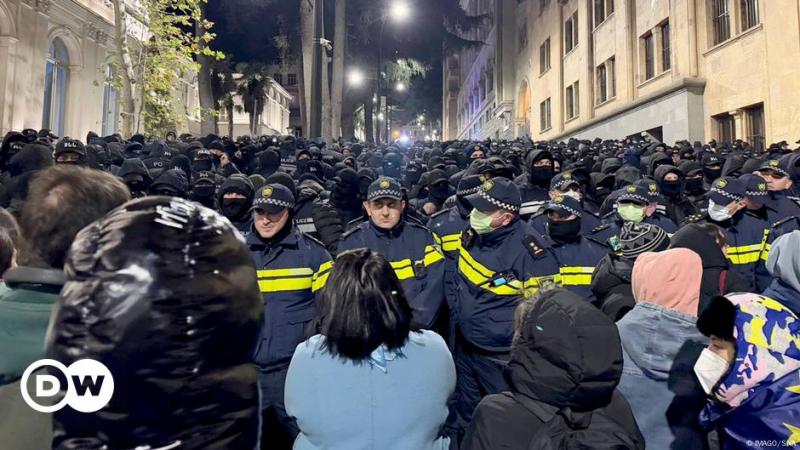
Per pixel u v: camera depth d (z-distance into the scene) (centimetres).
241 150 1167
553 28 3469
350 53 3203
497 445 151
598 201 696
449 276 393
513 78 4484
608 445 142
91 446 67
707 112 1966
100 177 120
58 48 2111
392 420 162
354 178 580
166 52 1584
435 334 188
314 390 167
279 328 307
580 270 375
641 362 199
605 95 2803
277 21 2948
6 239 149
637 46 2439
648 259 214
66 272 74
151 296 68
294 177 862
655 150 1233
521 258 332
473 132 6153
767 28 1659
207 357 70
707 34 1978
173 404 67
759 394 174
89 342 67
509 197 330
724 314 182
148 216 74
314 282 321
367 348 164
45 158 506
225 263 75
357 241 373
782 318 181
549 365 150
